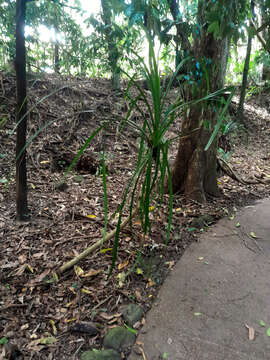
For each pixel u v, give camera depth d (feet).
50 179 11.80
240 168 15.39
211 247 8.52
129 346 5.38
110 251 7.82
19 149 7.94
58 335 5.48
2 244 7.68
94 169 13.21
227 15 4.90
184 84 6.17
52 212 9.45
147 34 4.38
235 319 5.96
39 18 12.94
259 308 6.24
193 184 11.30
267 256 8.11
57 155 13.43
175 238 8.80
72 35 11.94
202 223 9.78
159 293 6.70
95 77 22.56
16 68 7.22
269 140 20.31
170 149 16.39
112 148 15.24
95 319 5.88
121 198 10.67
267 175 14.56
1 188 10.53
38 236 8.14
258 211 10.77
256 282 7.06
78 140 15.06
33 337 5.38
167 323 5.89
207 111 10.46
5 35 15.11
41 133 14.55
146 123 4.87
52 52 18.51
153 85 4.50
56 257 7.44
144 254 7.94
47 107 16.40
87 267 7.20
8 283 6.53
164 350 5.30
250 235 9.15
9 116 14.98
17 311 5.88
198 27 7.35
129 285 6.84
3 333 5.36
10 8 13.79
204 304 6.36
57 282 6.69
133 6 5.90
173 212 10.28
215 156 11.62
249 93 26.17
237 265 7.72
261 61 18.37
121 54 7.30
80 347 5.30
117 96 19.83
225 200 11.71
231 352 5.24
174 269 7.53
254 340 5.47
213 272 7.42
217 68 8.64
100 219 9.18
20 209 8.61
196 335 5.60
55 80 18.94
